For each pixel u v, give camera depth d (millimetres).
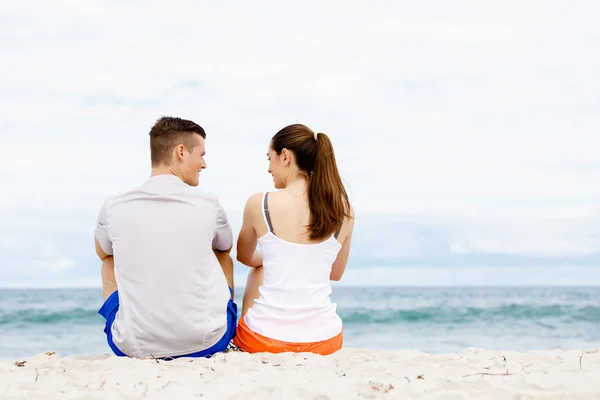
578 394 2391
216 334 3254
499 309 21484
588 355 3391
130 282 3172
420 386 2570
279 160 3510
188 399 2400
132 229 3172
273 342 3320
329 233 3406
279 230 3414
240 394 2438
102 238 3303
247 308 3705
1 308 21672
